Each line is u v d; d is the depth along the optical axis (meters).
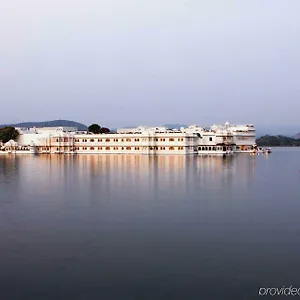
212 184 92.25
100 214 59.41
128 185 90.31
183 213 59.97
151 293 33.50
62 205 66.38
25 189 84.62
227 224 53.34
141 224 53.47
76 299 32.66
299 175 113.56
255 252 42.16
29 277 36.50
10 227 52.28
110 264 39.25
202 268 38.12
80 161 169.25
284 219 55.81
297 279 35.56
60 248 43.75
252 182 96.50
